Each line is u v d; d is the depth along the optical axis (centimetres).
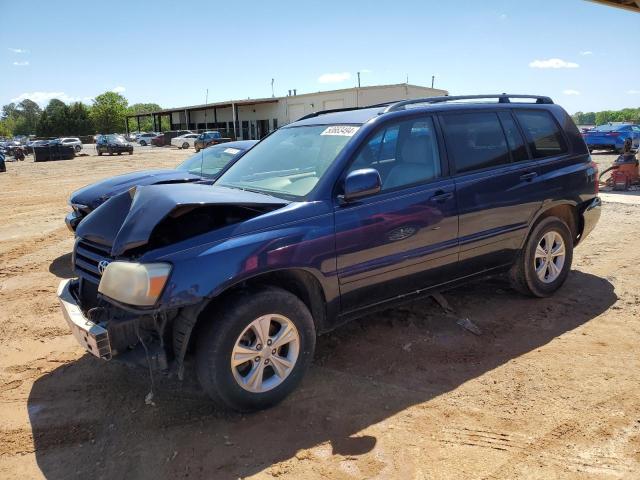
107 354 306
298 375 343
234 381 315
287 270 336
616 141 2233
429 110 424
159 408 344
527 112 495
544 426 310
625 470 271
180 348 309
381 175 386
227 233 318
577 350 403
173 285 294
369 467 281
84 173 2470
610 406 328
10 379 391
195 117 6594
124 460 294
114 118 9950
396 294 396
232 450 299
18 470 289
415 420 321
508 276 494
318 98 4494
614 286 538
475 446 295
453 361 394
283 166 408
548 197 481
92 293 354
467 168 431
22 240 895
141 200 334
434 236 402
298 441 305
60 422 332
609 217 876
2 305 556
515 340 425
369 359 401
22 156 3841
